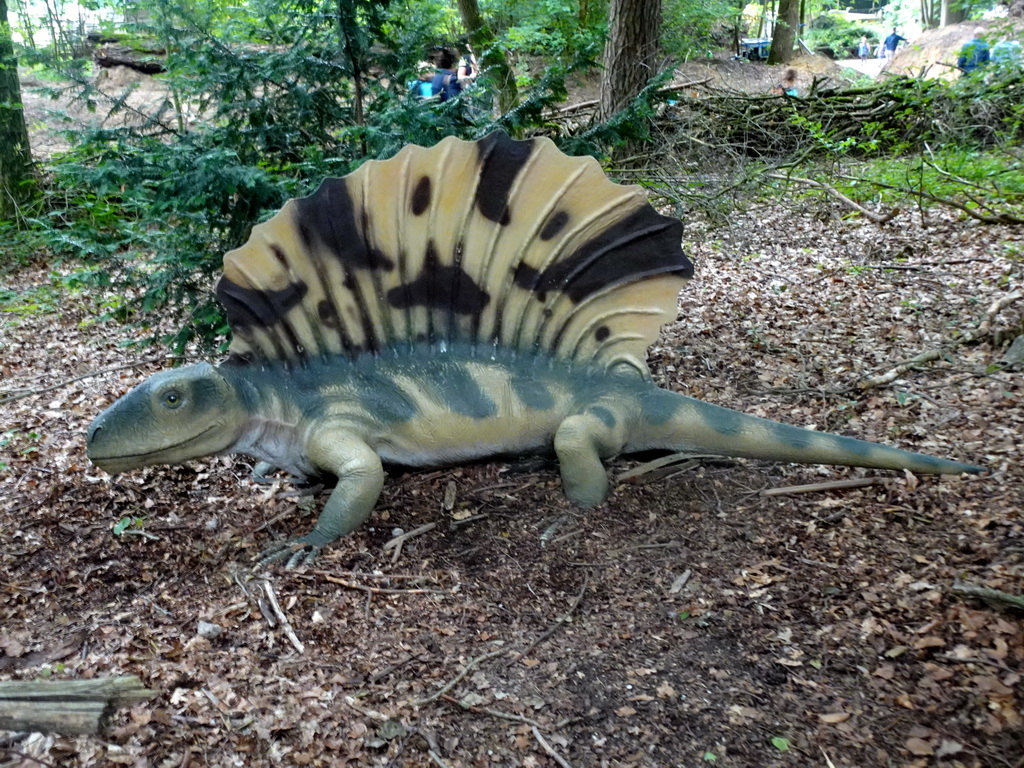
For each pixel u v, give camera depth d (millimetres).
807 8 20078
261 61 3697
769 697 2092
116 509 3166
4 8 7578
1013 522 2639
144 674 2211
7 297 5820
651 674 2191
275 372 2840
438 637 2365
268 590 2572
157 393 2613
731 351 4336
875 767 1875
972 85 7988
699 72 12195
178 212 3465
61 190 7402
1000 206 6004
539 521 2883
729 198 6379
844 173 7176
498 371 2908
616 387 2949
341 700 2133
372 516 2945
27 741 1982
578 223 2732
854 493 2914
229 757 1968
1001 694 2010
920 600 2355
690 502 2945
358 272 2754
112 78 8930
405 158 2588
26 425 4035
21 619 2521
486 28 4480
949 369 3846
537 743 2000
